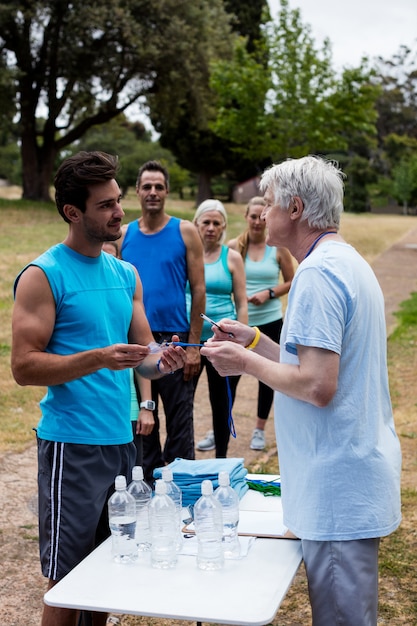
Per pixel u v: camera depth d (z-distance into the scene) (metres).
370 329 2.31
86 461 2.61
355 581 2.25
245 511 2.73
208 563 2.27
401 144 65.44
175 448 4.54
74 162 2.56
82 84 27.19
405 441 6.14
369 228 29.70
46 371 2.50
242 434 6.38
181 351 2.73
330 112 22.77
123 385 2.73
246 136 24.16
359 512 2.25
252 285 5.75
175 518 2.37
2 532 4.41
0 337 9.48
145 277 4.50
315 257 2.29
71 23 24.58
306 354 2.22
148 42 25.09
